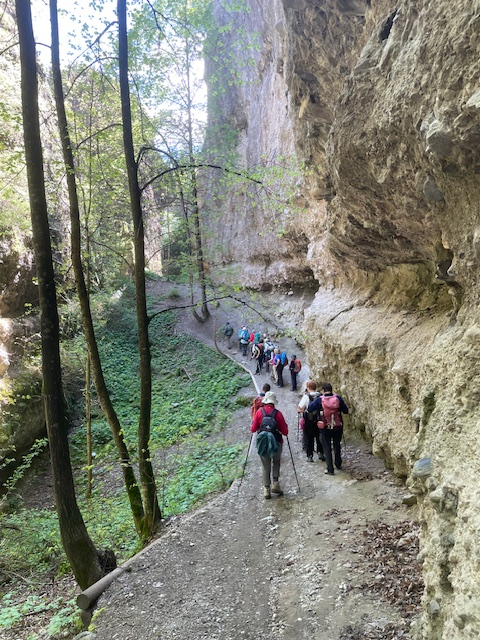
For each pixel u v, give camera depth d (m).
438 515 2.96
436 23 3.13
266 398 7.69
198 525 6.78
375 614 4.10
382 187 5.16
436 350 3.86
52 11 6.85
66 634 5.72
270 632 4.27
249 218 26.55
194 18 9.29
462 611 2.20
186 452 12.12
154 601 5.16
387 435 6.85
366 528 5.72
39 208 6.20
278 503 7.11
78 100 10.00
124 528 9.01
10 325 14.58
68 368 17.08
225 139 20.70
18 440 13.35
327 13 6.00
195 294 28.20
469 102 2.58
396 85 3.87
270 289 25.16
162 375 20.47
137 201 7.49
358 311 9.39
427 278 6.86
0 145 8.51
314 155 8.39
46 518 10.82
